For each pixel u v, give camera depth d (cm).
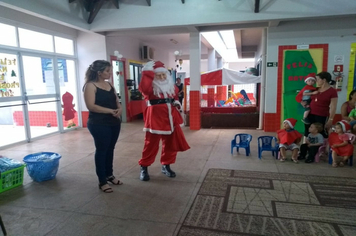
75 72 670
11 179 294
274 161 380
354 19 512
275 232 205
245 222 219
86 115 689
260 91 643
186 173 338
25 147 484
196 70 625
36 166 309
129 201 262
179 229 211
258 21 509
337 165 354
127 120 796
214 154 422
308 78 388
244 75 631
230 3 501
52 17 465
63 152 448
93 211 243
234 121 662
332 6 464
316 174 325
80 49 669
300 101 400
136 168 363
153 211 241
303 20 530
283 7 482
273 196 266
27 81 521
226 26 587
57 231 212
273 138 403
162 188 292
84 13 552
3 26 466
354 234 200
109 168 302
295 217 226
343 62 528
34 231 212
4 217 234
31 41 528
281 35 549
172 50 1149
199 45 618
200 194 274
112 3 550
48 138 559
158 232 208
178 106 322
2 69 467
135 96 830
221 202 255
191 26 541
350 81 529
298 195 267
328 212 233
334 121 542
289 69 554
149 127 304
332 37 527
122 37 751
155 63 312
